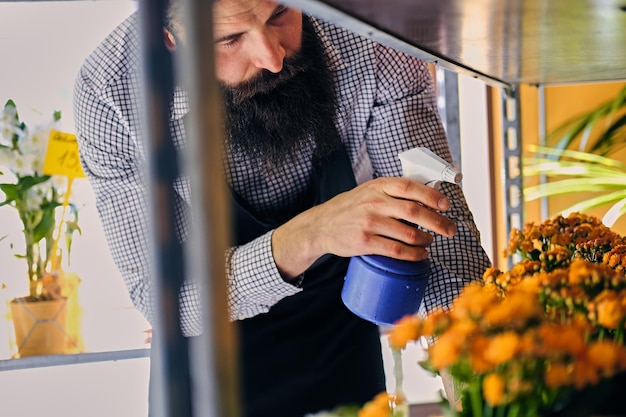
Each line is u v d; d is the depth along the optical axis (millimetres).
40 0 2256
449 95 2455
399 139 1264
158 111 446
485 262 1205
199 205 445
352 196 983
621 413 553
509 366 486
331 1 690
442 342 498
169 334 452
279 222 1313
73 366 2369
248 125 1162
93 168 1285
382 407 566
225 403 448
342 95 1250
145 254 1260
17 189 2279
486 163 2553
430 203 917
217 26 1009
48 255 2316
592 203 1894
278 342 1257
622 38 917
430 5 708
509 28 839
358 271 920
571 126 2232
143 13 443
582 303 584
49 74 2279
